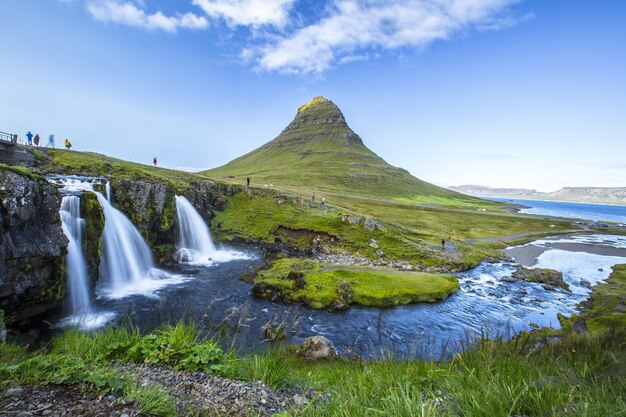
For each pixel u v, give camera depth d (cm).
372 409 453
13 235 2294
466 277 4784
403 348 2302
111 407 552
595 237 10394
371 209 10906
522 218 13338
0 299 2222
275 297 3203
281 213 7106
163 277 3828
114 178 4653
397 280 3828
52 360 689
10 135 4428
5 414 509
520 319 3098
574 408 420
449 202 19062
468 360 658
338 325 2758
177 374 738
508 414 422
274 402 645
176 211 5141
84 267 3077
